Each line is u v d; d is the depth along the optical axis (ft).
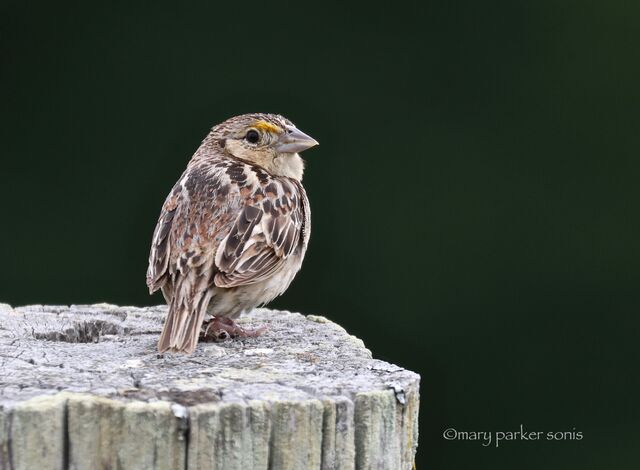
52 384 25.89
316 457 24.99
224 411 24.25
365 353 30.89
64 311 38.17
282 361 29.30
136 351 30.73
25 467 23.77
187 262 33.71
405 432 26.55
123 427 23.94
